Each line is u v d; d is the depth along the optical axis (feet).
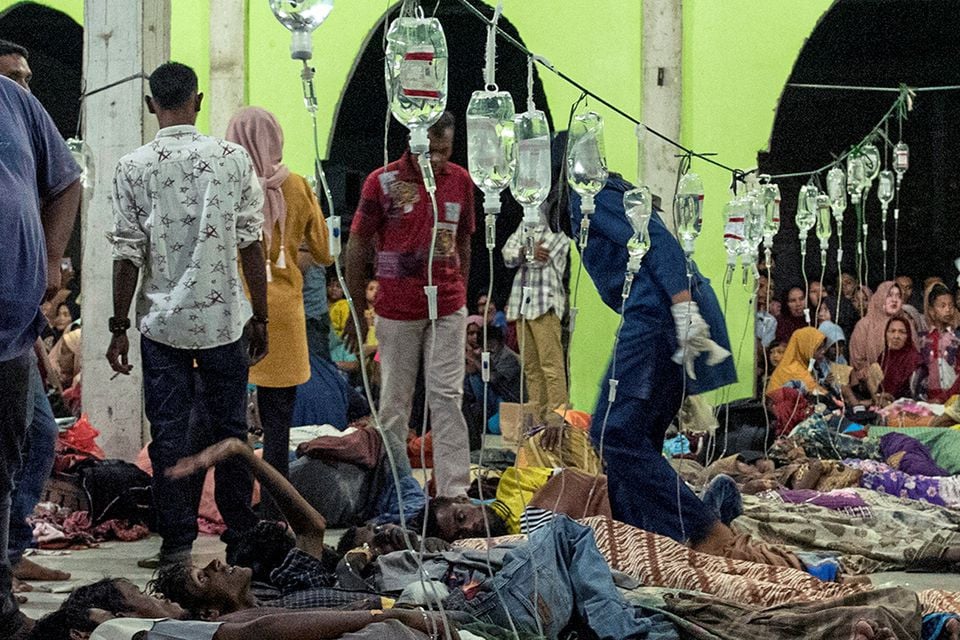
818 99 53.72
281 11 10.71
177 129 17.76
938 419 31.81
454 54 54.49
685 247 19.70
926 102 52.80
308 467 22.59
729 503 21.53
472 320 35.37
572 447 24.72
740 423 31.71
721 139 36.22
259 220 18.24
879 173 34.37
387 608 13.21
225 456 15.79
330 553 16.16
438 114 11.57
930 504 23.15
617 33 36.22
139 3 24.04
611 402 16.70
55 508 21.08
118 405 24.44
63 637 11.77
